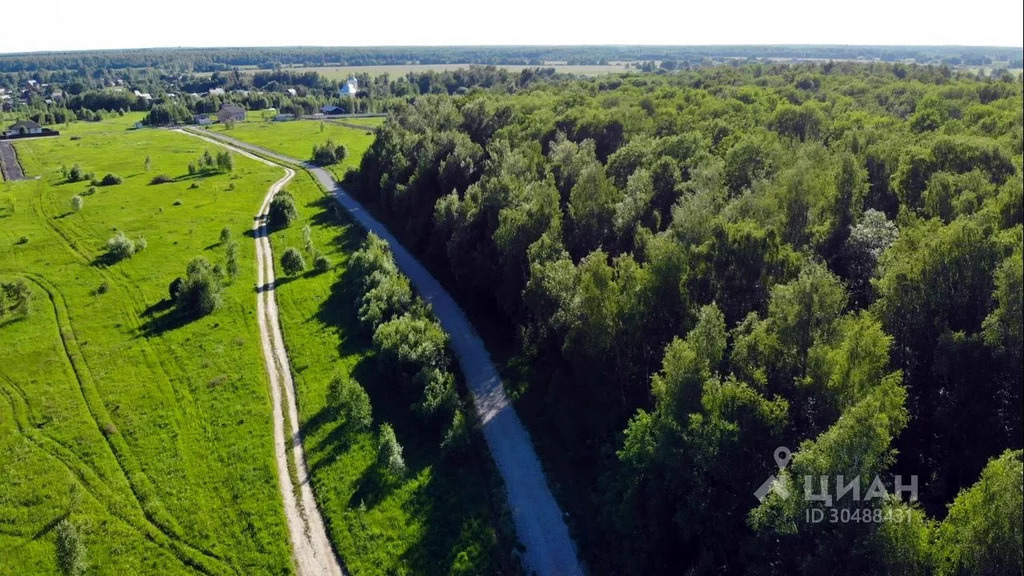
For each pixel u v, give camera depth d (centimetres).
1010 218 4450
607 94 13975
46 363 6275
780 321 3884
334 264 8800
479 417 5516
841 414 3350
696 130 8588
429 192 9619
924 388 4009
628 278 4962
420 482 4709
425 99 15138
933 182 5369
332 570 3991
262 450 5009
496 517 4431
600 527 4259
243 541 4172
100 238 9806
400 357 5725
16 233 10056
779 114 9381
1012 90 9281
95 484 4666
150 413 5475
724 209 5788
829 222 5641
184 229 10250
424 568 4006
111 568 3988
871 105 10444
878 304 4162
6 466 4856
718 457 3459
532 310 5938
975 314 4041
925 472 3800
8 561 4038
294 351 6488
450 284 8212
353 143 18400
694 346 3850
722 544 3606
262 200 12131
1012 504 2591
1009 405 3572
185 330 6906
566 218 7031
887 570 2811
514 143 10000
